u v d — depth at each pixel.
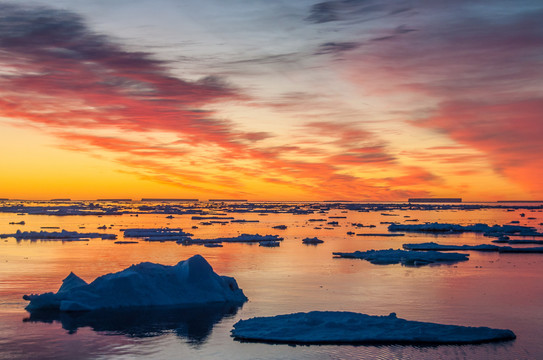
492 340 30.48
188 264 42.22
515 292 45.44
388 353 28.38
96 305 38.12
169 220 172.12
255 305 39.62
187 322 34.72
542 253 76.31
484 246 81.19
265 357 27.95
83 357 28.06
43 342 30.62
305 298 42.34
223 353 28.62
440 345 29.59
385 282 50.09
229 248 81.06
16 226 137.00
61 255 70.12
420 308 39.25
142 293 39.59
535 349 29.12
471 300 42.06
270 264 62.34
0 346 29.92
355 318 33.59
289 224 153.88
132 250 76.94
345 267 60.03
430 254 68.69
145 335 32.00
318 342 29.89
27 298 38.78
